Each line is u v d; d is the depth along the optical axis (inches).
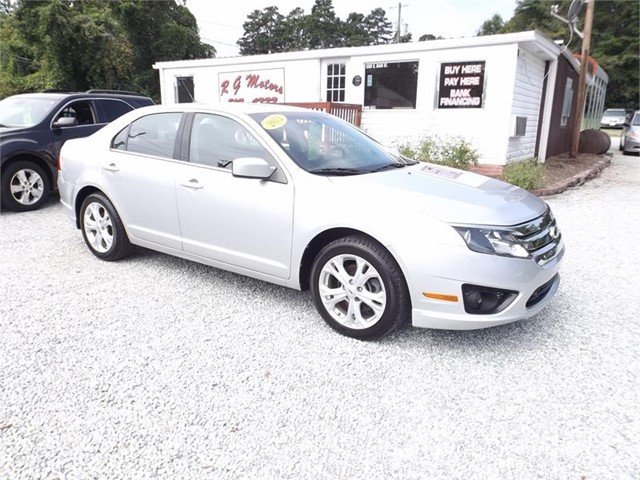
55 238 206.4
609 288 157.2
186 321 130.1
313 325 128.3
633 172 451.8
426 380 103.3
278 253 128.4
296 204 122.2
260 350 115.2
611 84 1526.8
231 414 91.5
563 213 268.7
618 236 221.0
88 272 166.2
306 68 466.3
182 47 967.6
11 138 244.1
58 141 261.7
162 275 164.1
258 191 128.6
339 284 122.9
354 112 426.6
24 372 104.9
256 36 2257.6
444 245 104.7
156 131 155.8
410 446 83.6
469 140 390.3
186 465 78.7
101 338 120.3
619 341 120.9
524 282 107.0
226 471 77.5
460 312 106.5
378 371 106.5
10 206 249.8
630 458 80.8
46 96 275.9
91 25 767.1
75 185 176.1
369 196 115.3
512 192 127.0
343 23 2138.3
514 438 85.7
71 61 790.5
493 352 115.1
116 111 292.4
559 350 116.4
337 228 117.2
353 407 94.0
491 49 366.3
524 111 407.8
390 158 150.2
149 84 932.0
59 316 132.3
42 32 742.5
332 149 141.9
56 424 88.1
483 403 95.6
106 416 90.5
